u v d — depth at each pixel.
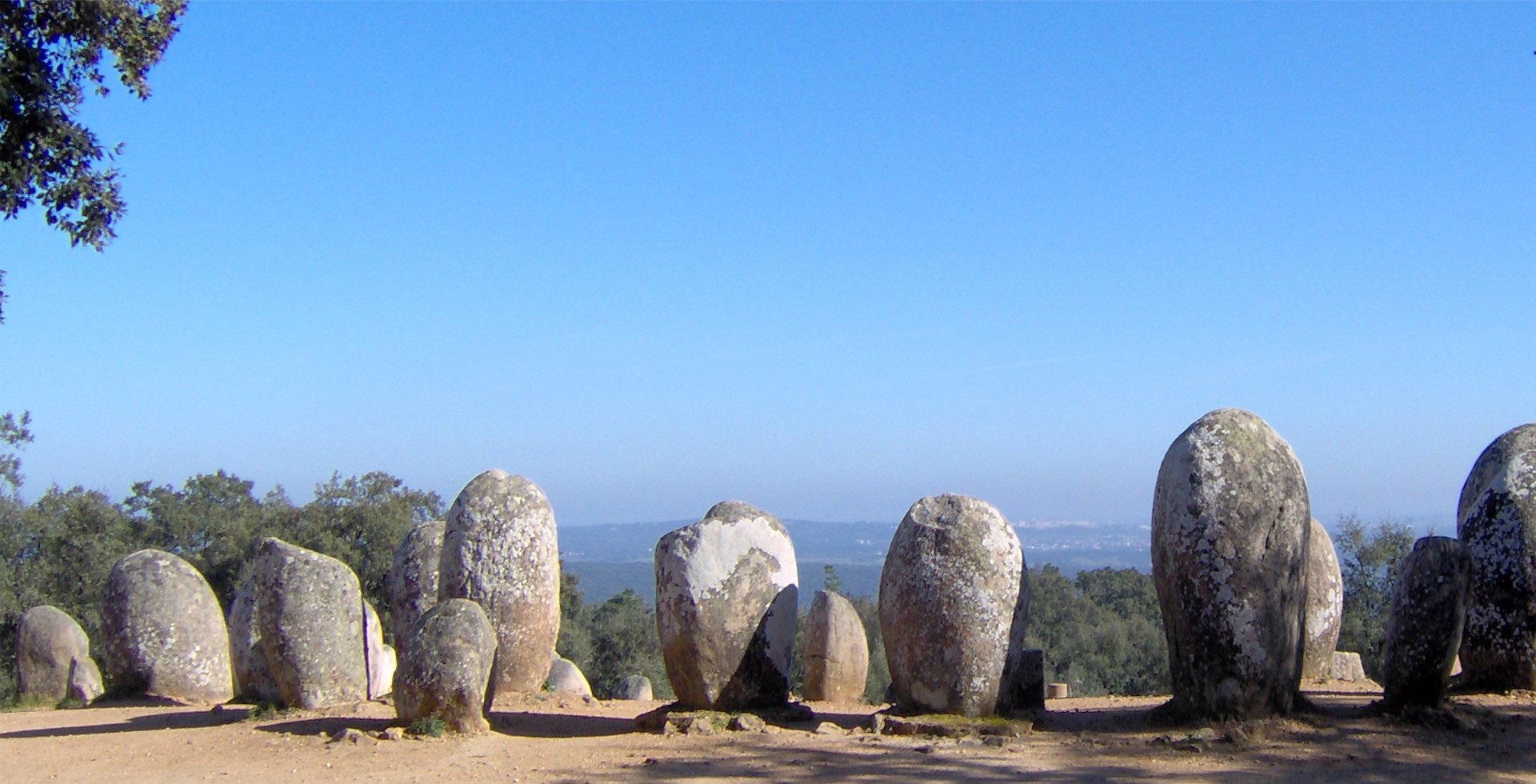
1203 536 11.22
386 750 11.44
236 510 40.09
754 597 12.65
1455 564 11.38
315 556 15.88
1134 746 10.77
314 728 12.88
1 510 36.44
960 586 11.87
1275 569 11.19
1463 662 13.40
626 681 21.95
